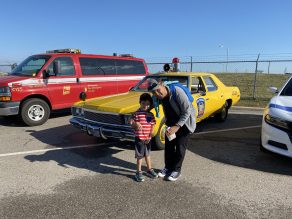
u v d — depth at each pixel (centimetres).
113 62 1023
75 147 617
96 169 498
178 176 457
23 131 760
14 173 479
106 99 627
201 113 703
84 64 940
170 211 364
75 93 912
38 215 354
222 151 599
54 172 484
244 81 2252
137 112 449
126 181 450
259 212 363
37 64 869
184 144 447
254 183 446
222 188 428
